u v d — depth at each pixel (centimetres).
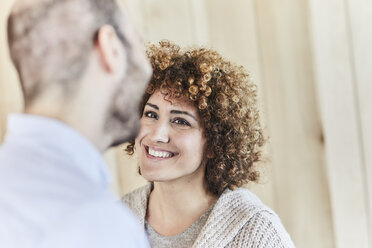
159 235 142
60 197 64
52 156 67
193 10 204
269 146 203
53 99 69
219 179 138
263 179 203
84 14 71
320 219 202
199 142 134
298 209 204
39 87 70
